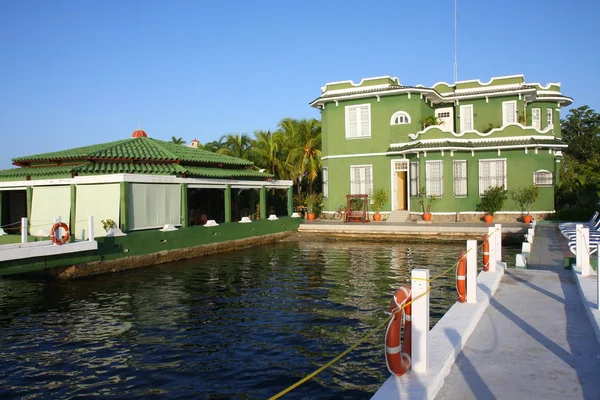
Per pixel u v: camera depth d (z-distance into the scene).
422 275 4.88
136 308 12.77
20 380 8.18
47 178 21.89
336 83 33.47
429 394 4.46
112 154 21.97
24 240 16.69
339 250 23.89
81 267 16.98
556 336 6.51
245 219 26.52
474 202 29.11
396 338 4.64
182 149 27.47
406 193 32.38
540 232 21.39
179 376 8.19
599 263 7.18
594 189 31.47
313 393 7.31
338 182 33.41
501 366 5.44
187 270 18.77
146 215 20.72
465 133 29.53
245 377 8.04
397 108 31.41
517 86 31.41
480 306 7.59
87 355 9.30
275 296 13.80
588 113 44.28
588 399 4.57
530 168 28.11
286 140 38.53
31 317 12.05
